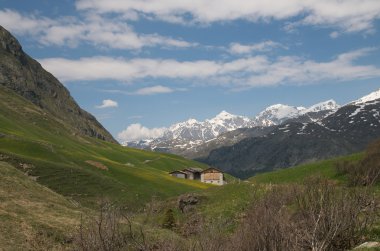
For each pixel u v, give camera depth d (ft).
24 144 336.90
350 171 164.66
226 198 185.47
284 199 71.67
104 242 52.21
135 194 270.67
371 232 67.31
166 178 379.35
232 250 55.36
